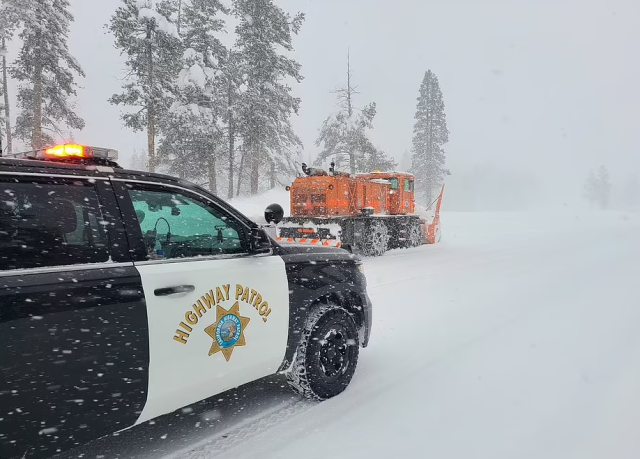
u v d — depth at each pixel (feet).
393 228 47.57
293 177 99.50
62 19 81.97
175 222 9.76
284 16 92.94
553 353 14.48
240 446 9.18
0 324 5.91
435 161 160.66
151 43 76.02
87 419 6.95
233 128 92.22
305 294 10.97
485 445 9.08
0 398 5.94
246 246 10.11
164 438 9.50
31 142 82.64
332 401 11.35
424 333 17.15
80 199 7.35
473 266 35.09
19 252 6.51
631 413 10.32
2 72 96.37
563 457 8.61
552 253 43.52
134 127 80.12
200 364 8.51
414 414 10.53
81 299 6.77
